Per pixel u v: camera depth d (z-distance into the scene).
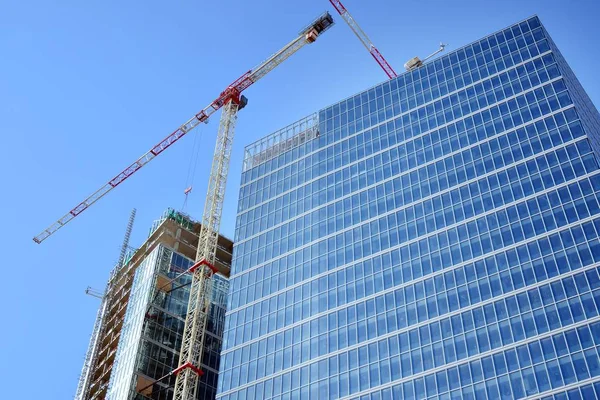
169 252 171.00
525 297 104.00
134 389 144.75
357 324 116.62
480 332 104.06
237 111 177.12
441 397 100.62
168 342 155.75
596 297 98.88
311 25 168.38
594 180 111.25
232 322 132.50
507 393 96.12
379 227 127.44
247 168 159.38
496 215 115.81
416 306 112.69
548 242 107.94
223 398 121.94
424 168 130.75
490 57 139.50
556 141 119.56
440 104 139.12
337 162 144.75
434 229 120.50
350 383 110.12
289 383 116.56
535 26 138.12
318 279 127.44
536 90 128.62
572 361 94.62
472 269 111.56
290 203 144.75
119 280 190.00
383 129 143.62
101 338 179.75
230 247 193.25
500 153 123.69
